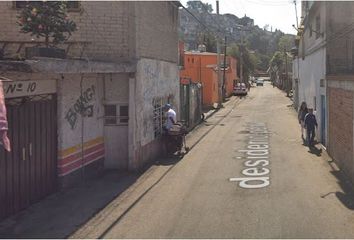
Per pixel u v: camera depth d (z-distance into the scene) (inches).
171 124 725.3
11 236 343.0
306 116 797.2
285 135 955.3
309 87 1047.0
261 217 385.7
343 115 574.2
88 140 556.1
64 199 455.8
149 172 592.4
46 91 461.4
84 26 583.2
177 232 350.0
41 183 453.7
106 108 603.2
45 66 360.2
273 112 1573.6
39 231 355.6
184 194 471.2
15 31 562.6
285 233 342.6
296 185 505.0
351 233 341.7
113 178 557.0
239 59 3344.0
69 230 357.7
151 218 388.2
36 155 443.8
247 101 2201.0
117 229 359.9
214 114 1525.6
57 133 486.0
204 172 586.9
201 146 819.4
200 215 394.9
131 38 588.4
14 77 393.4
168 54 800.3
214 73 1909.4
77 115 525.0
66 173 499.5
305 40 1157.7
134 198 457.7
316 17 901.2
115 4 585.0
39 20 433.7
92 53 585.0
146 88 645.3
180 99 971.3
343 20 749.3
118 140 606.9
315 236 335.3
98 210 414.3
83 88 540.4
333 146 658.8
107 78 597.6
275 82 4434.1
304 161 655.8
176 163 657.0
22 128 418.0
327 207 415.2
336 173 569.3
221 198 452.8
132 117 596.1
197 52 1972.2
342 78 570.9
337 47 751.7
